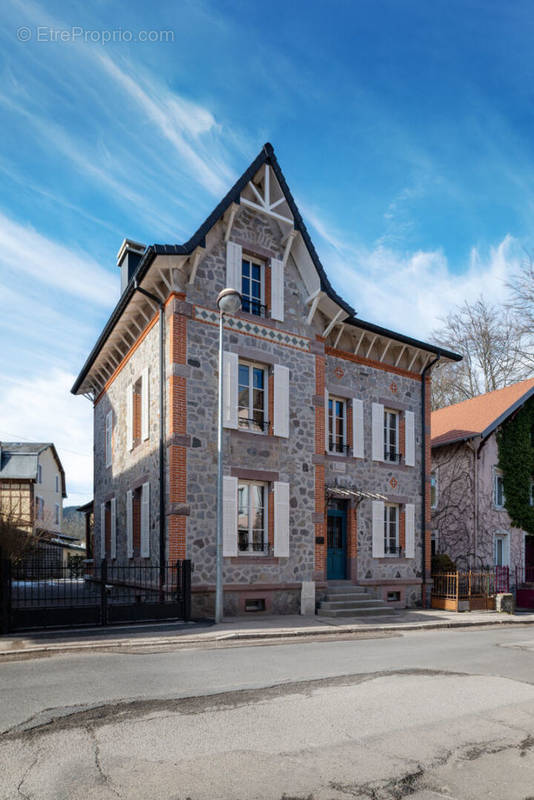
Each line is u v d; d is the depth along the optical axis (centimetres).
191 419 1416
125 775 474
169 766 494
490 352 3422
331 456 1761
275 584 1497
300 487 1598
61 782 460
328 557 1728
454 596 1864
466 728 619
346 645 1134
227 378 1476
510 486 2427
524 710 692
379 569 1822
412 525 1931
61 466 4703
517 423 2486
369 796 452
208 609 1388
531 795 462
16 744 538
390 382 1958
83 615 1188
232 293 1290
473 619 1608
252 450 1514
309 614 1527
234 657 961
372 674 855
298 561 1561
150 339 1600
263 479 1520
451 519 2395
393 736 585
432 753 543
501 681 845
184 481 1384
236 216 1568
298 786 464
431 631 1420
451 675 873
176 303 1427
